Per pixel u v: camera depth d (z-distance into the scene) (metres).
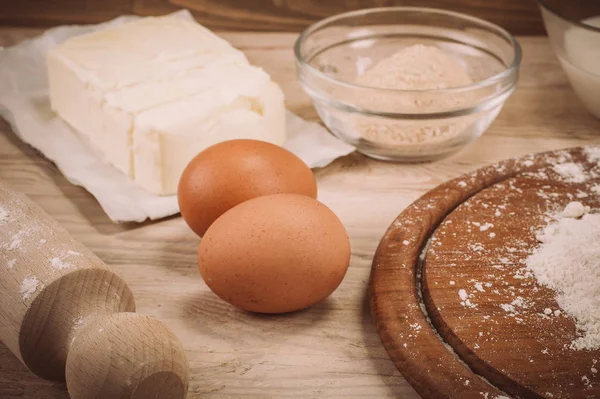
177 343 0.37
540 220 0.47
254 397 0.40
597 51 0.55
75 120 0.57
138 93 0.53
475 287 0.43
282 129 0.56
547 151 0.56
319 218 0.42
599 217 0.47
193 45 0.58
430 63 0.57
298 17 0.72
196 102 0.53
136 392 0.36
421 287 0.44
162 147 0.51
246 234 0.41
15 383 0.41
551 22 0.57
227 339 0.43
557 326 0.41
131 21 0.66
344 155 0.55
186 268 0.47
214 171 0.45
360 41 0.63
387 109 0.53
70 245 0.41
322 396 0.40
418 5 0.72
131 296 0.40
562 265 0.44
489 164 0.55
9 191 0.44
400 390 0.41
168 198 0.52
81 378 0.36
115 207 0.50
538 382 0.39
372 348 0.43
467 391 0.39
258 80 0.55
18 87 0.61
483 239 0.46
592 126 0.59
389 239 0.46
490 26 0.60
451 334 0.41
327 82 0.54
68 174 0.53
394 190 0.53
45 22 0.72
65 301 0.39
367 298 0.45
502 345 0.40
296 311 0.44
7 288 0.39
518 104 0.62
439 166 0.55
